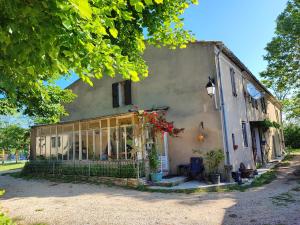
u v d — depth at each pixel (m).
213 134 12.60
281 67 21.45
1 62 2.96
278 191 9.80
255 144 18.42
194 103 13.34
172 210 7.53
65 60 2.93
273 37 21.20
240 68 16.91
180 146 13.38
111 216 7.10
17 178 16.39
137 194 10.09
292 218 6.32
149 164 12.13
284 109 36.25
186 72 13.84
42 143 17.27
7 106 10.45
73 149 15.02
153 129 12.45
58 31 2.60
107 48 3.14
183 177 12.52
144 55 15.35
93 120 14.37
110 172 12.89
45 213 7.70
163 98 14.42
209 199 8.88
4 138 31.39
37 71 3.12
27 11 2.40
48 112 11.81
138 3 2.69
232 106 14.42
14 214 7.72
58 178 14.90
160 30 6.22
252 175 13.11
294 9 19.58
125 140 13.29
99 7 2.96
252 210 7.21
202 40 13.38
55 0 2.33
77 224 6.54
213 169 12.23
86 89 18.25
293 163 19.41
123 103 16.44
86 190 11.36
